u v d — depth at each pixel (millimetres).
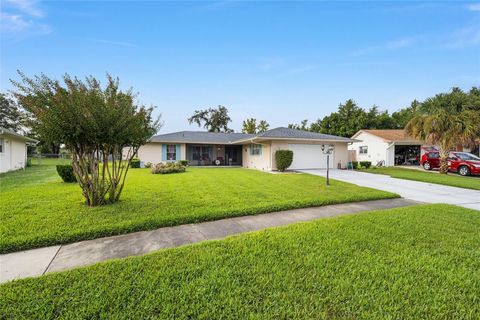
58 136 5082
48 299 2303
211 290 2471
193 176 12336
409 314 2166
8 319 2053
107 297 2336
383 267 2984
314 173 14672
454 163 15266
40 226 4320
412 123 16375
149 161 20453
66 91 5086
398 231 4281
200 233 4340
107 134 5371
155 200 6535
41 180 10578
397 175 14102
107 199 6406
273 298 2355
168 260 3117
